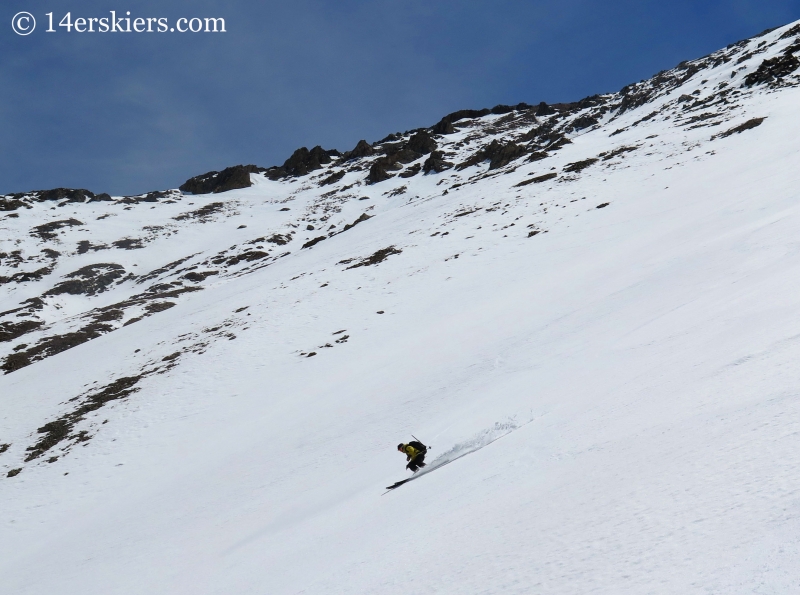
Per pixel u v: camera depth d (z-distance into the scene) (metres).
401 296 40.22
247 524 14.33
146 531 17.75
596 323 18.11
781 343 6.45
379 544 6.11
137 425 29.80
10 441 32.41
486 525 4.90
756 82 84.06
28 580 17.09
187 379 34.09
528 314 27.09
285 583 6.68
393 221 75.88
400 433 16.47
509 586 3.37
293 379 30.62
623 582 2.83
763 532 2.74
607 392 8.28
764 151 46.81
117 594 12.71
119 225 135.00
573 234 43.19
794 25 119.75
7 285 100.44
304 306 42.66
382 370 26.73
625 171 58.31
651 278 21.97
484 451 8.64
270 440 22.61
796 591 2.15
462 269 42.78
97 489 24.33
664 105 103.12
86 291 96.62
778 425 4.08
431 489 7.89
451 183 115.88
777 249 14.68
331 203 134.50
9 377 47.94
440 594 3.77
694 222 32.34
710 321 9.84
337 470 15.84
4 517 23.80
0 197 153.25
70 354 50.19
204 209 150.12
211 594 8.45
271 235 113.25
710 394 5.76
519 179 70.50
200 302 58.75
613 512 3.82
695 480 3.76
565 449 6.33
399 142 197.88
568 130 141.88
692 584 2.56
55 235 125.12
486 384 16.95
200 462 23.44
